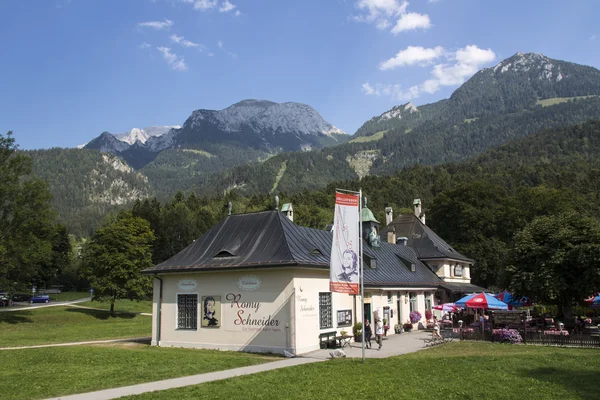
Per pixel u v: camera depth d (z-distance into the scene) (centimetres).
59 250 9125
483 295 3256
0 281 4862
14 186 4738
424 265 5156
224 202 13612
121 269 6172
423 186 16025
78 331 4134
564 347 2628
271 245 2712
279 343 2489
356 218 2180
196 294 2795
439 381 1662
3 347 2853
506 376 1744
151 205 10475
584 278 3036
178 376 1745
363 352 2081
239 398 1380
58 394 1459
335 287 2072
